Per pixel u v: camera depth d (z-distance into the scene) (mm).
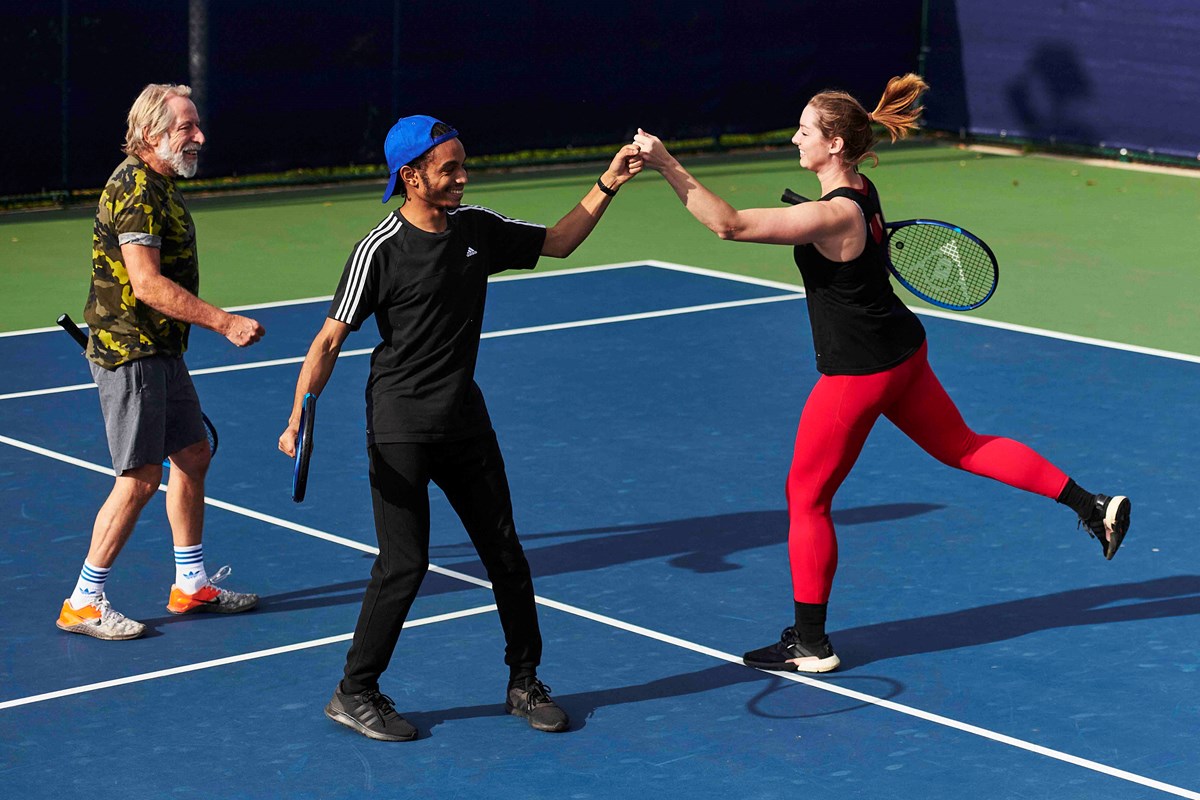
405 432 6000
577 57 21875
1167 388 11609
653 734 6254
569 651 7051
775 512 8922
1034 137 24188
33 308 13992
